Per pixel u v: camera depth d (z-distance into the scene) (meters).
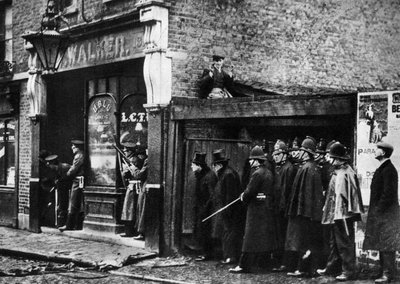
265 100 11.00
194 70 12.83
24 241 14.41
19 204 16.95
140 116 13.72
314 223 10.05
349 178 9.52
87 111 14.89
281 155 11.20
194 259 11.94
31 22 16.73
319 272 9.95
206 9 13.05
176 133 12.31
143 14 12.52
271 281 9.83
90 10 14.59
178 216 12.30
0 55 17.97
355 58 15.45
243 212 11.33
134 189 13.40
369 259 9.58
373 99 9.55
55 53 12.46
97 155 14.62
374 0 15.82
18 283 10.21
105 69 14.45
